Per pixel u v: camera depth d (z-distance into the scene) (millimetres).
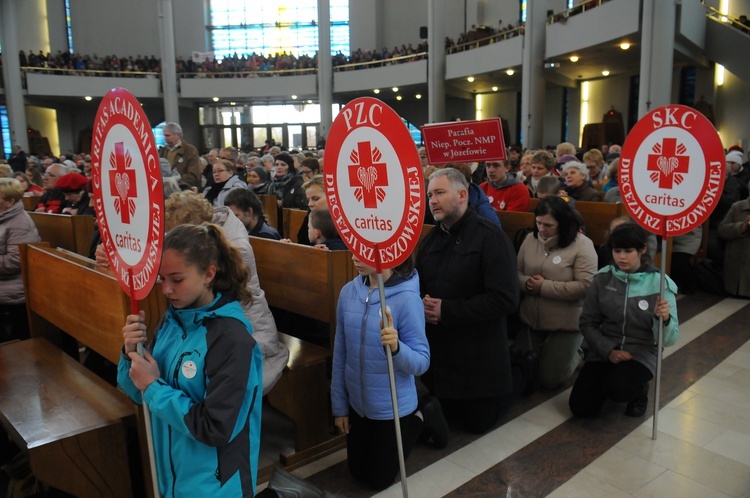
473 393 3021
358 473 2664
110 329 2555
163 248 1629
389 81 20578
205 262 1660
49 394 2527
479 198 3816
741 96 13367
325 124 21828
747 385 3658
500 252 2904
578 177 5453
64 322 3053
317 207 3512
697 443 2994
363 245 2129
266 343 2674
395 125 1921
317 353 2986
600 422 3246
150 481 2334
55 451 2123
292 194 6570
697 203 2842
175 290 1654
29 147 22531
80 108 25000
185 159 6742
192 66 22844
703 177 2820
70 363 2932
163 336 1772
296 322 3662
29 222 4141
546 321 3648
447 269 3039
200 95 22391
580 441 3039
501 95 21812
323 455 2936
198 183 6820
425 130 4434
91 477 2211
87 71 21562
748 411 3328
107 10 25562
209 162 9289
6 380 2697
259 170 7527
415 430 2686
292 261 3285
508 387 3066
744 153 13297
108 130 1693
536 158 5504
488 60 16844
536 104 15250
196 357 1670
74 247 4738
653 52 10789
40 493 2561
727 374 3828
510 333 4496
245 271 1782
